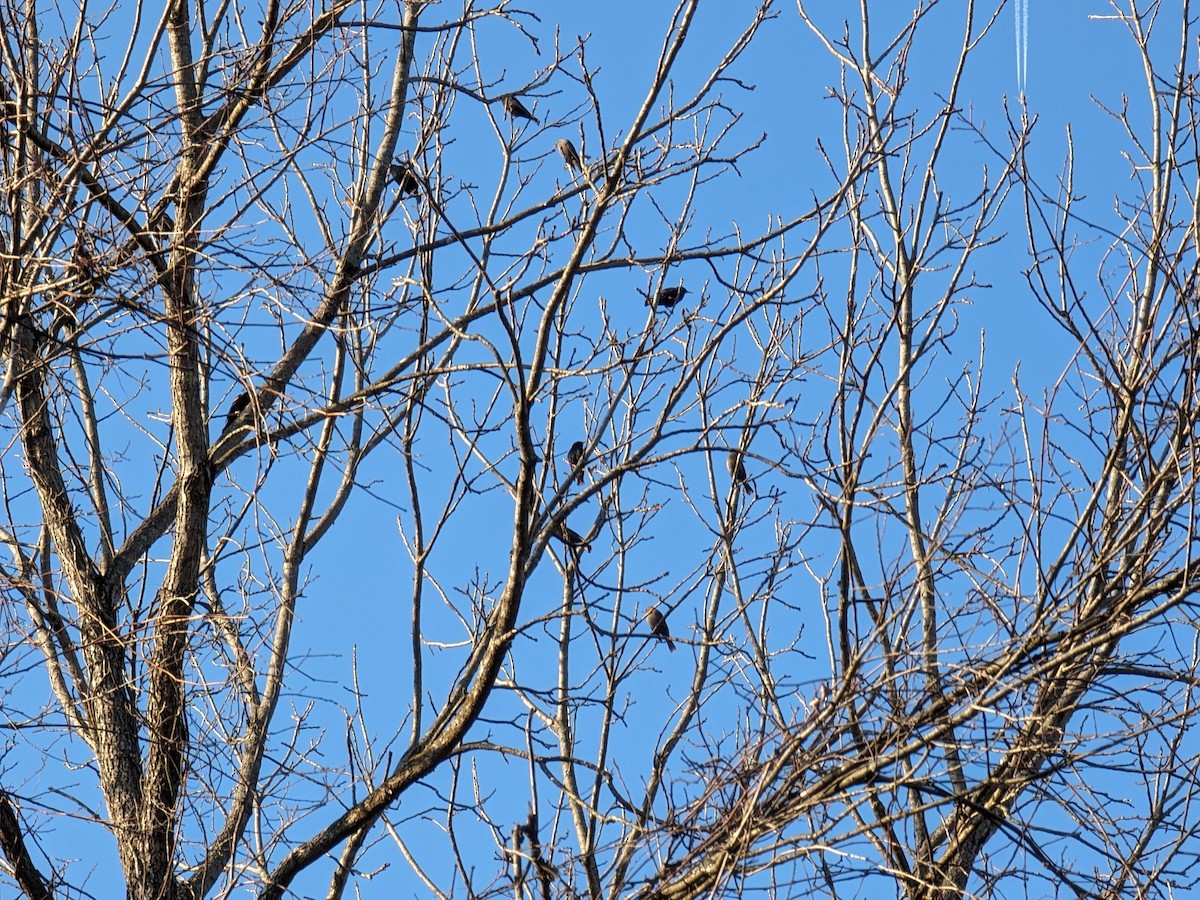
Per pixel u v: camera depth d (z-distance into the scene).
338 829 6.00
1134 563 5.50
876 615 5.86
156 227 6.07
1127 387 5.96
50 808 5.81
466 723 5.90
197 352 6.50
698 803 5.20
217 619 6.11
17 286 5.60
